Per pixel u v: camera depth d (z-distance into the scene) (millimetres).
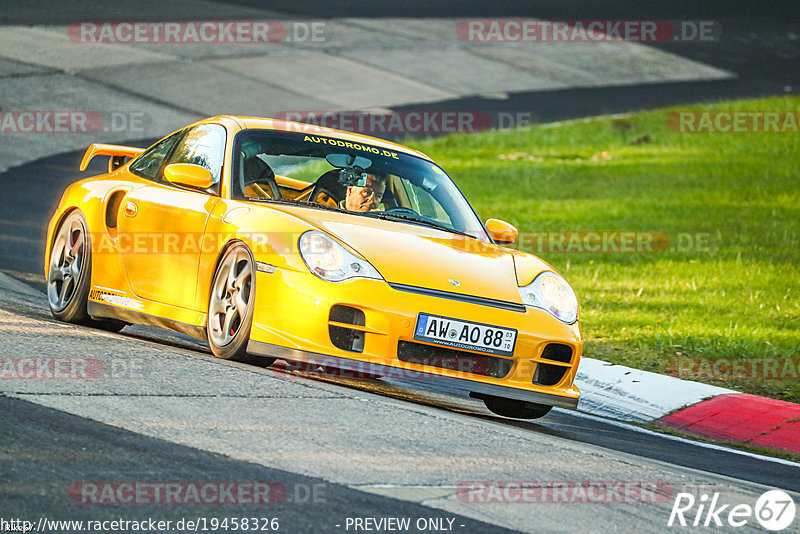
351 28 109812
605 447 19625
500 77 99438
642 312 35312
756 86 102688
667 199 61594
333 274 19562
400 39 108000
